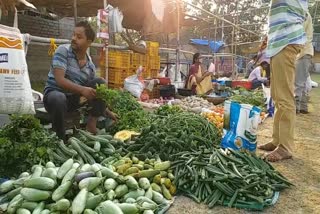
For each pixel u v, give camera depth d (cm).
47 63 1270
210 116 614
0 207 246
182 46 2367
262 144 482
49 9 1302
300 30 402
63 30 1489
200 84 1012
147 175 293
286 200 300
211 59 1961
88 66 443
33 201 239
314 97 1366
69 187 245
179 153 335
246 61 2795
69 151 321
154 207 255
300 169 379
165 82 991
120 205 236
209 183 297
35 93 486
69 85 397
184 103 805
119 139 381
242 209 280
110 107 515
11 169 298
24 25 1252
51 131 385
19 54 347
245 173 311
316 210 282
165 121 431
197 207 279
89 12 1346
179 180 301
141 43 1020
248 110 398
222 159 329
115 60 866
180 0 1160
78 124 454
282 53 397
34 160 296
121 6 1168
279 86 407
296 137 550
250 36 2798
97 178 254
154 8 1089
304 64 795
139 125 472
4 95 334
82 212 224
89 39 420
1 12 404
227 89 1054
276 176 327
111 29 860
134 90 820
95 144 342
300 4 405
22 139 312
